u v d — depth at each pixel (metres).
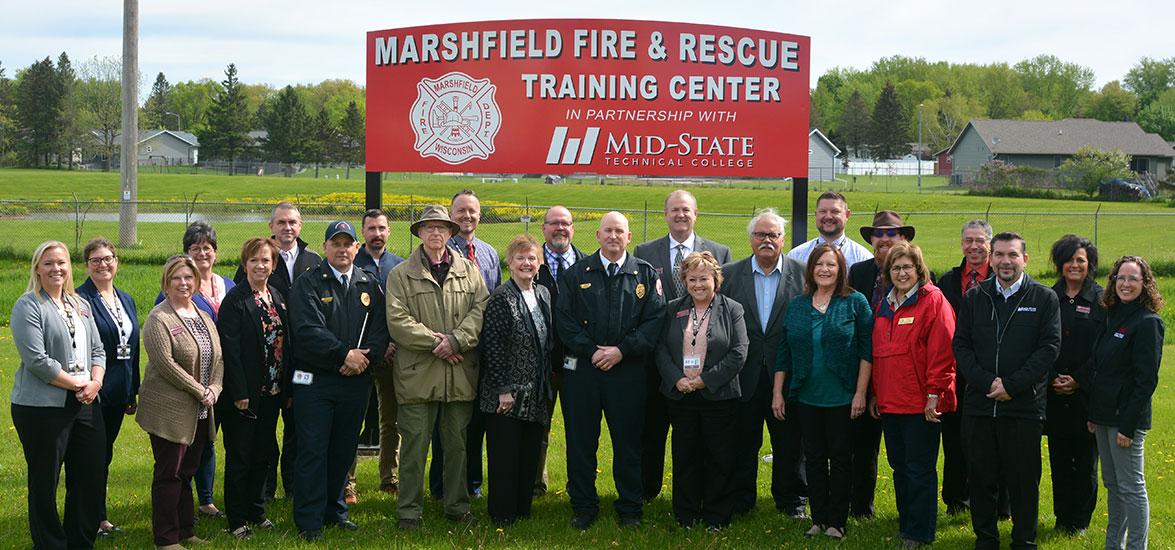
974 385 5.88
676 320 6.59
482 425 7.27
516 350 6.46
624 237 6.50
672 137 8.48
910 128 111.50
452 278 6.50
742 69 8.51
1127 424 5.61
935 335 6.08
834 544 6.23
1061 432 6.31
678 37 8.42
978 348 5.93
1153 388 5.56
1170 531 6.38
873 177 74.31
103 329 6.01
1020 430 5.84
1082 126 78.62
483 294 6.64
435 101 8.49
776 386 6.62
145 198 47.97
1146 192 47.03
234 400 6.16
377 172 8.60
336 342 6.18
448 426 6.59
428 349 6.33
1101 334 5.82
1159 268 21.22
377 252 7.29
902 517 6.32
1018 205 41.91
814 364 6.38
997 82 127.94
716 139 8.52
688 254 7.16
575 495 6.62
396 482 7.44
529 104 8.41
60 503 6.86
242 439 6.32
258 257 6.30
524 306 6.50
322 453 6.27
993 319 5.89
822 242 7.56
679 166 8.51
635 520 6.61
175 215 33.03
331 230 6.36
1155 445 8.59
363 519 6.70
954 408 6.13
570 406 6.60
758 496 7.39
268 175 76.56
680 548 6.15
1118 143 76.69
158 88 130.25
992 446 5.94
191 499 6.19
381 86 8.57
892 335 6.21
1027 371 5.71
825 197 7.49
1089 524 6.54
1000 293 5.92
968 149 79.88
